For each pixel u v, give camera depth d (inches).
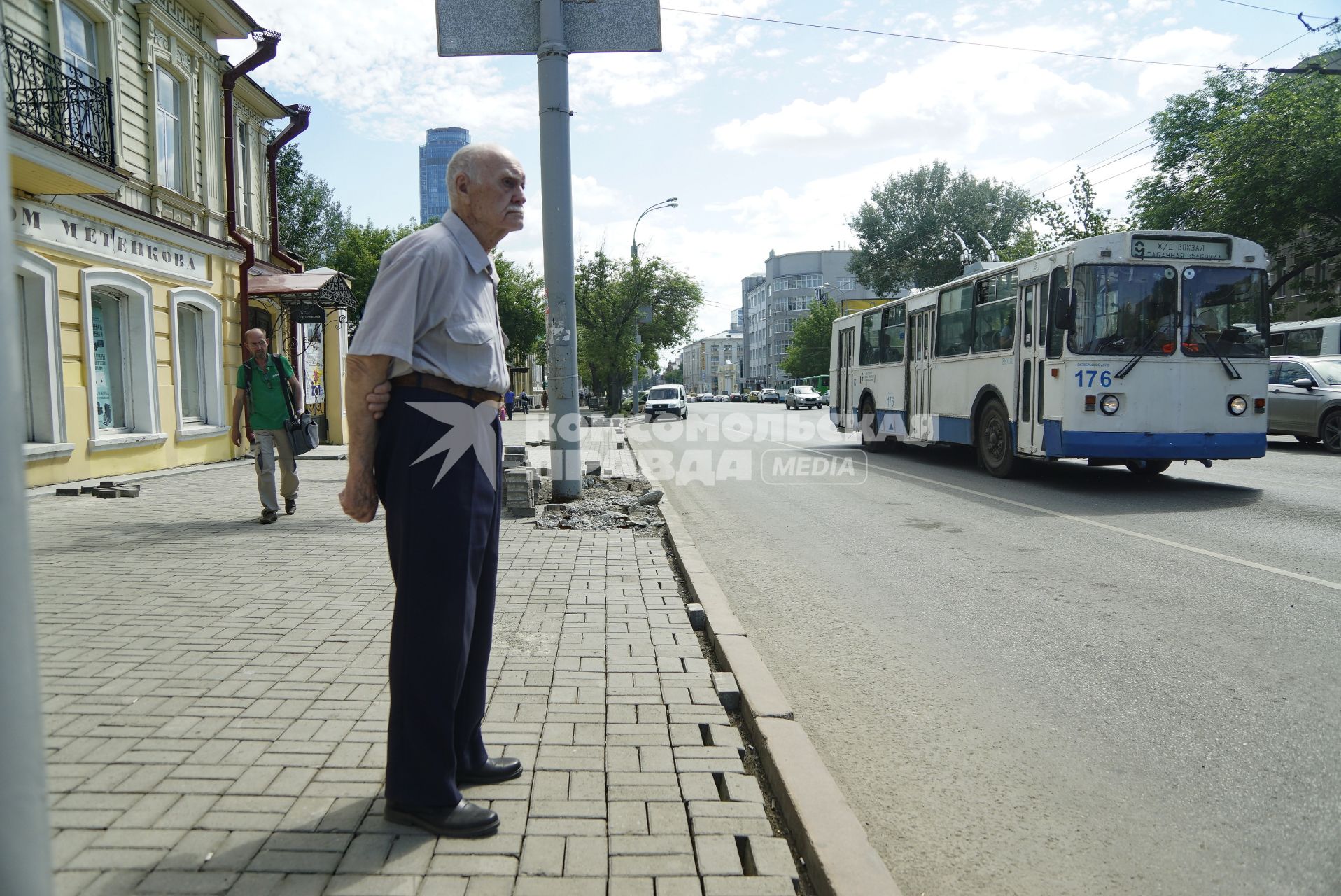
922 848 109.3
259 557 265.9
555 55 371.6
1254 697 157.6
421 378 102.0
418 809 102.5
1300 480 458.6
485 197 106.4
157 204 548.7
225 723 135.3
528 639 181.9
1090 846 109.5
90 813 106.5
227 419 632.4
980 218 2159.2
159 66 563.8
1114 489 442.3
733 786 115.9
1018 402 468.1
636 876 95.0
